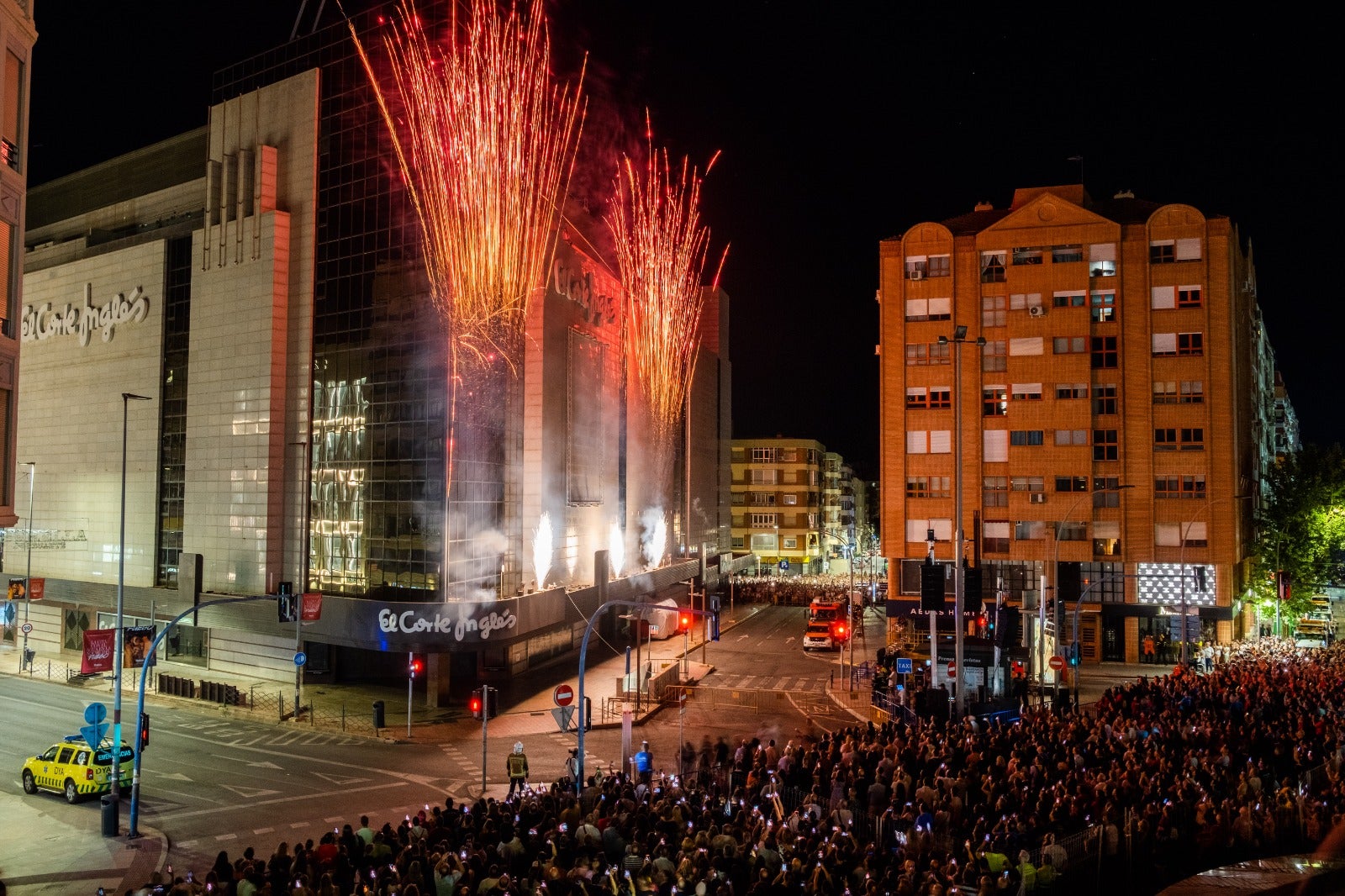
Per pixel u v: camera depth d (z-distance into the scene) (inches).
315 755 1472.7
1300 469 2645.2
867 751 1034.1
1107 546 2463.1
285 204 2178.9
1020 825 759.1
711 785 1089.4
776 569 4601.4
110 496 2447.1
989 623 2102.6
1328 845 766.5
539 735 1622.8
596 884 650.2
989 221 2689.5
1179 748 1024.2
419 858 711.7
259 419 2139.5
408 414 1978.3
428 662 1915.6
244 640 2194.9
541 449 2265.0
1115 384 2476.6
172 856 1008.9
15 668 2255.2
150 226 2507.4
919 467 2603.3
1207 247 2427.4
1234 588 2455.7
